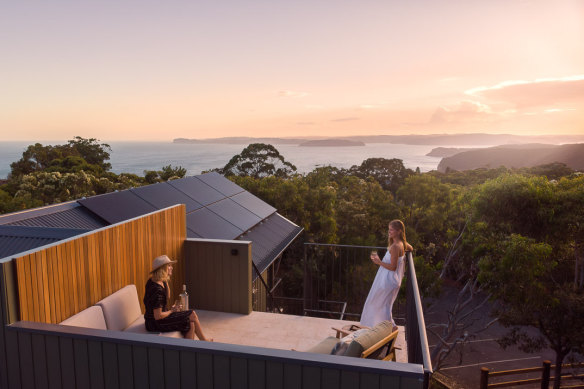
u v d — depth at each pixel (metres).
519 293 11.80
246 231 9.05
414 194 19.36
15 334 2.91
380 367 2.31
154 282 4.08
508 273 11.81
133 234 4.63
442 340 15.02
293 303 15.76
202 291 5.91
